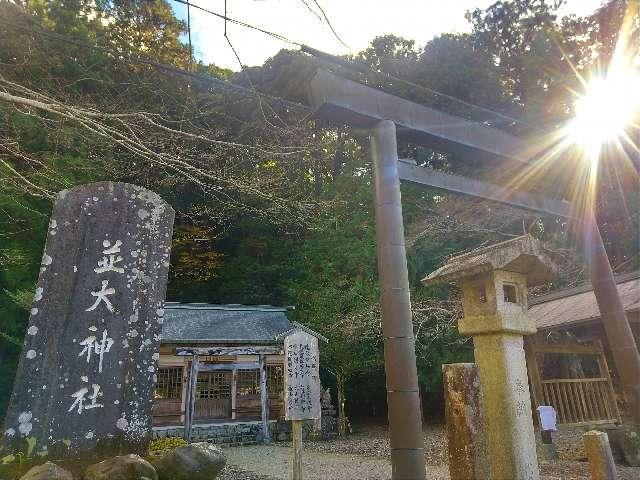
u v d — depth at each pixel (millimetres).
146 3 11383
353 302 16109
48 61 8938
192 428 13359
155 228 5320
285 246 20609
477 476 3289
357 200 18875
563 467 6695
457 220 15344
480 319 4527
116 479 3686
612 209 14594
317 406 6406
